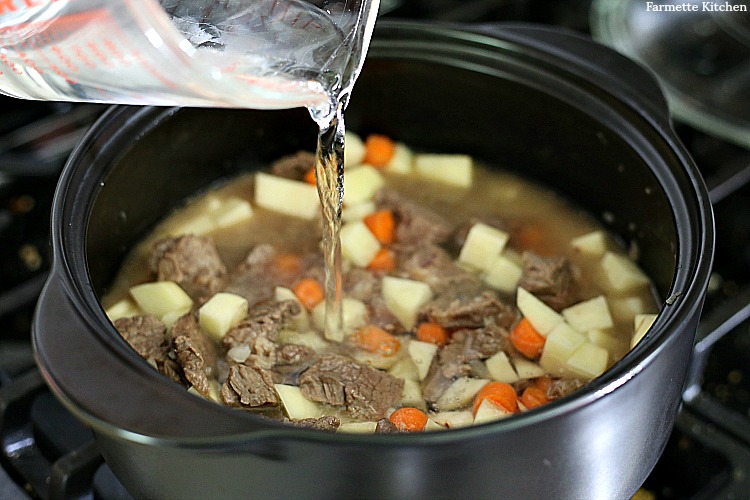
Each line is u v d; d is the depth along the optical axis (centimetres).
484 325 59
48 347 47
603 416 46
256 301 61
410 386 57
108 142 57
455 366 57
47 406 62
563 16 85
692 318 48
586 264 64
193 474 48
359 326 60
